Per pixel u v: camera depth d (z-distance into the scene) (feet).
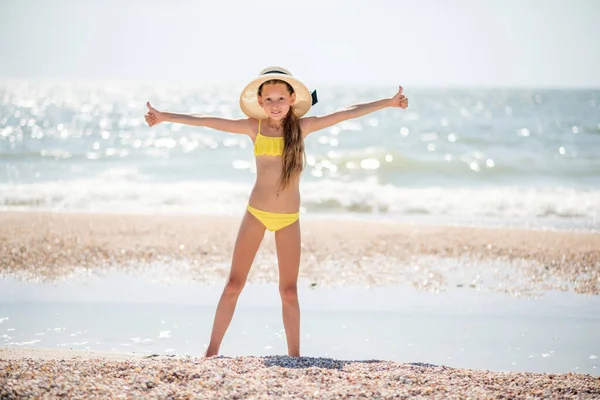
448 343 18.78
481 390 12.31
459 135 92.58
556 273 27.25
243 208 45.37
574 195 51.16
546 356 17.75
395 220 41.57
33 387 11.59
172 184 55.11
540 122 110.93
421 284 25.49
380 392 11.96
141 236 33.01
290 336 15.71
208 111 147.13
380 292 24.34
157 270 27.17
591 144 84.17
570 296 23.97
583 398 12.10
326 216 43.24
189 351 17.75
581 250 31.14
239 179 58.85
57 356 15.60
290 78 15.20
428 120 112.98
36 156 69.46
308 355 17.60
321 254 30.07
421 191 53.36
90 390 11.61
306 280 25.90
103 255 29.17
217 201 47.78
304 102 15.97
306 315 21.44
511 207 46.39
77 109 129.80
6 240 30.81
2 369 12.51
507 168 65.98
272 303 22.77
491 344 18.72
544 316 21.54
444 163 67.77
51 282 24.98
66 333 19.13
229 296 15.81
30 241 30.83
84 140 82.94
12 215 37.86
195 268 27.61
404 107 16.65
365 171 64.08
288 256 15.78
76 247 30.22
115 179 57.16
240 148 78.64
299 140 15.49
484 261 29.17
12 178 55.67
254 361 13.88
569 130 98.99
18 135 85.97
